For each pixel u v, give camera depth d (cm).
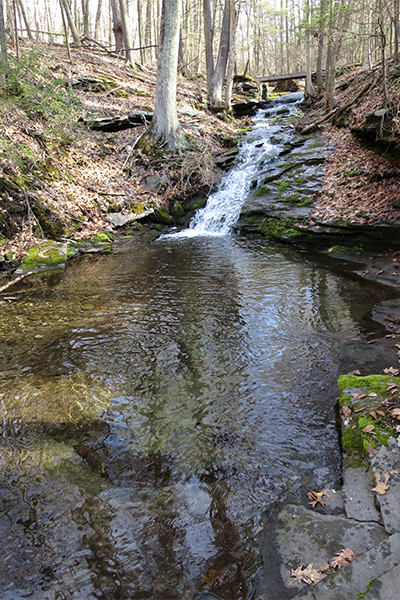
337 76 2148
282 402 383
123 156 1377
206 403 386
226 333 535
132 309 626
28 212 945
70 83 1562
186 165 1387
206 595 211
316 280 721
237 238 1098
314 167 1226
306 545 229
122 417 367
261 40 3941
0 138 954
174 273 805
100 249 995
